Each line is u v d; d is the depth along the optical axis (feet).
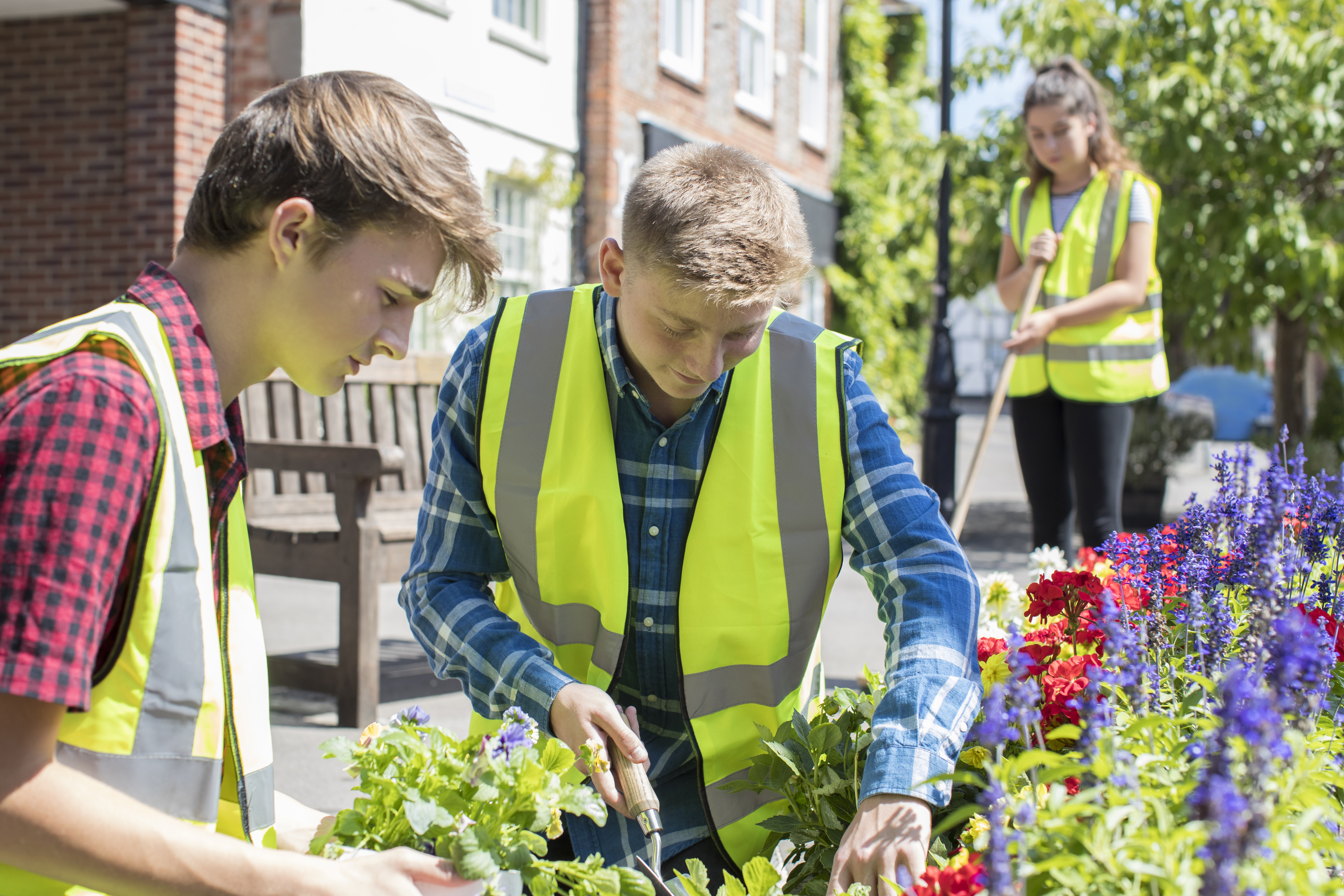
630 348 5.68
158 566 3.83
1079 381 12.93
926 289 46.98
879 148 57.31
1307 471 29.12
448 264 4.41
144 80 25.12
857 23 56.80
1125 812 3.30
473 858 3.86
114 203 25.67
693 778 6.15
